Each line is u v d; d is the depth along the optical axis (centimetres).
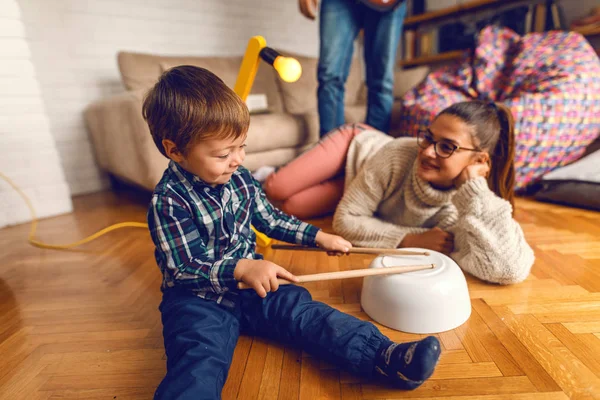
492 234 90
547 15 245
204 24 258
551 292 88
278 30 298
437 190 101
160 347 75
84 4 211
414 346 55
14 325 85
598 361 65
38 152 173
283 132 192
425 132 98
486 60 186
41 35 200
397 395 60
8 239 147
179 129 60
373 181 115
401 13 170
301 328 66
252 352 72
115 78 228
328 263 108
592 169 152
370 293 80
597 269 99
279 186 144
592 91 164
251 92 229
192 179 67
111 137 189
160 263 70
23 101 167
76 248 133
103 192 227
